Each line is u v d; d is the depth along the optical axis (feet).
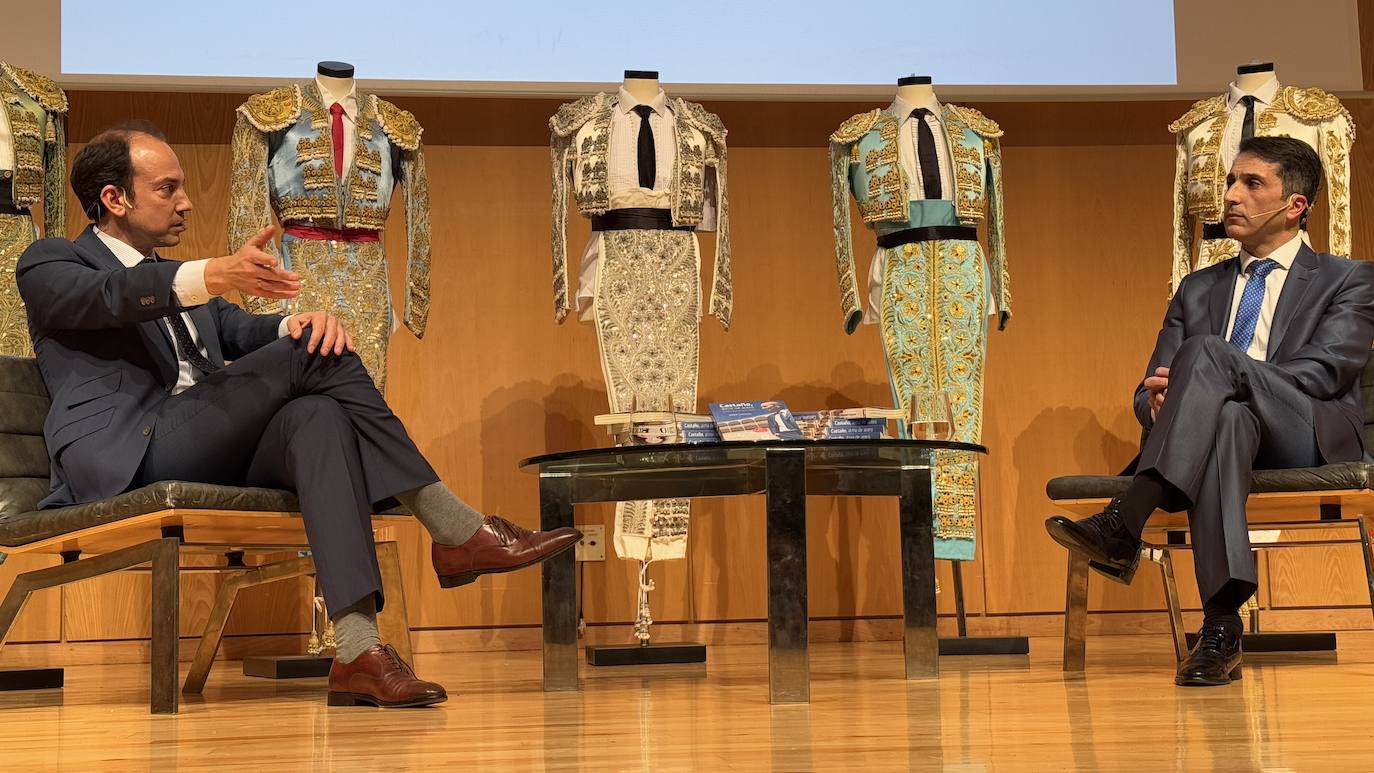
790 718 6.38
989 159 12.64
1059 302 14.79
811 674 9.37
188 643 13.20
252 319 8.37
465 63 14.06
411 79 13.97
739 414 8.11
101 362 7.62
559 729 6.10
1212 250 12.62
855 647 13.19
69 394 7.53
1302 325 9.05
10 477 7.97
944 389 8.47
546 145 14.38
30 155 10.94
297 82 11.93
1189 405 8.03
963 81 14.60
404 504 7.40
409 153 12.14
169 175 8.04
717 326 14.37
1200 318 9.68
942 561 14.30
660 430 7.99
